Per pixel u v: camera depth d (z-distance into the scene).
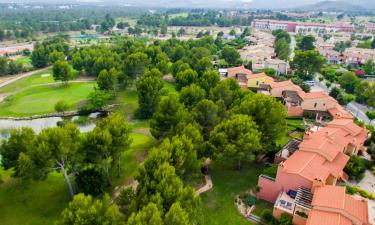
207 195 52.59
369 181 57.28
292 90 100.62
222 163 62.94
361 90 107.44
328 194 43.09
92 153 50.59
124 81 111.94
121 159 63.84
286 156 60.38
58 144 45.91
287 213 44.91
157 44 189.88
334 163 53.88
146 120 89.81
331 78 132.00
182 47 157.00
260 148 57.12
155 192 40.72
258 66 143.62
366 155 67.38
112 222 35.19
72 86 122.00
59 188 54.75
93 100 96.62
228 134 56.47
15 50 197.25
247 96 77.75
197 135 57.00
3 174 58.59
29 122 91.00
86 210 34.56
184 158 47.97
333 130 66.56
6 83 126.06
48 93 112.75
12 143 49.91
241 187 55.31
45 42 187.25
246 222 46.75
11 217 47.47
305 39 182.25
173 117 65.94
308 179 46.59
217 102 73.94
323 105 89.00
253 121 61.16
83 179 49.41
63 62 119.94
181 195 39.88
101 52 148.25
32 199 51.62
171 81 131.38
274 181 50.25
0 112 95.69
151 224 32.81
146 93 88.19
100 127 54.59
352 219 38.78
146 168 45.72
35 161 45.38
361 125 77.94
